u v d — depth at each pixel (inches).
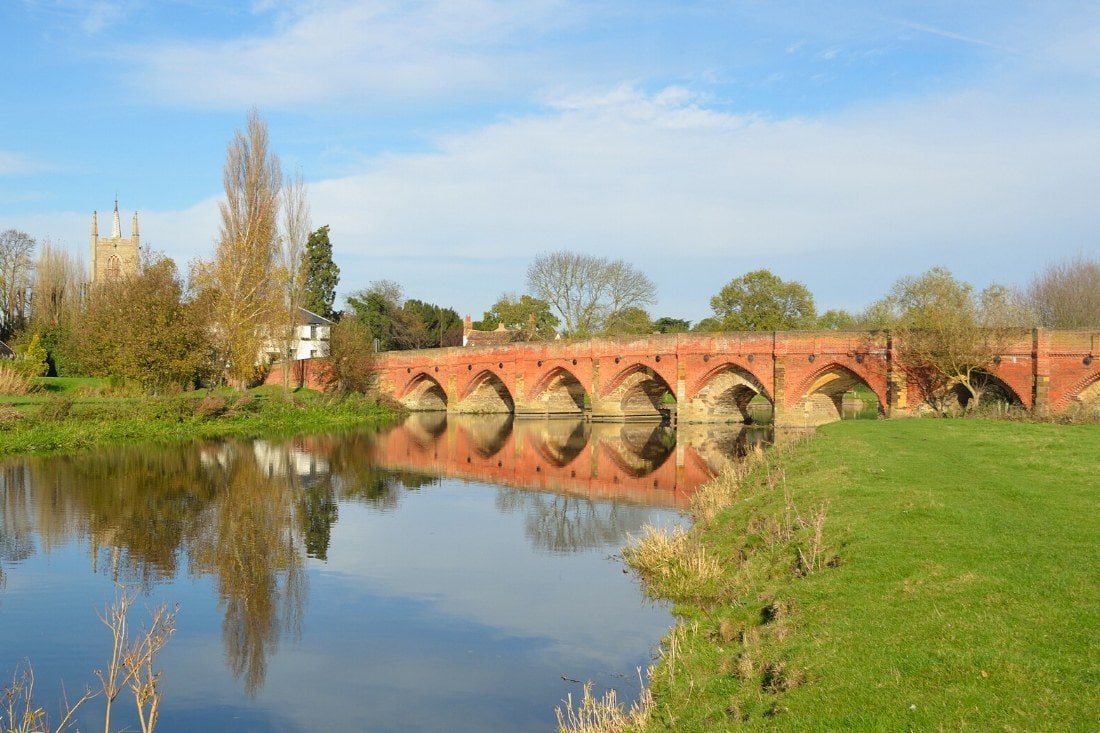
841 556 577.9
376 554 901.8
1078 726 311.6
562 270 3656.5
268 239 2417.6
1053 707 327.3
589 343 2613.2
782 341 2146.9
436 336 4616.1
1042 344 1763.0
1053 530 578.9
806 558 593.3
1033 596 445.1
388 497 1261.1
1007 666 364.8
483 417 2869.1
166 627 569.3
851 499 740.0
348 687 552.7
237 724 501.4
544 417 2805.1
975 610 436.5
